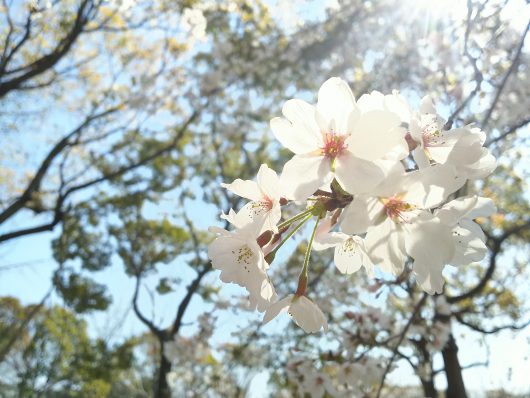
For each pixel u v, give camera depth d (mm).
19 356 9375
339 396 4340
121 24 8664
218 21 8641
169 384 8359
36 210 9156
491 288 8344
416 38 6047
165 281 10031
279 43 9062
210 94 9461
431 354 5629
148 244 10531
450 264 1469
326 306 6207
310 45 8680
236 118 9602
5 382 9383
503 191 7547
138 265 10344
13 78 8109
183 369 8297
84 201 10281
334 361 4137
